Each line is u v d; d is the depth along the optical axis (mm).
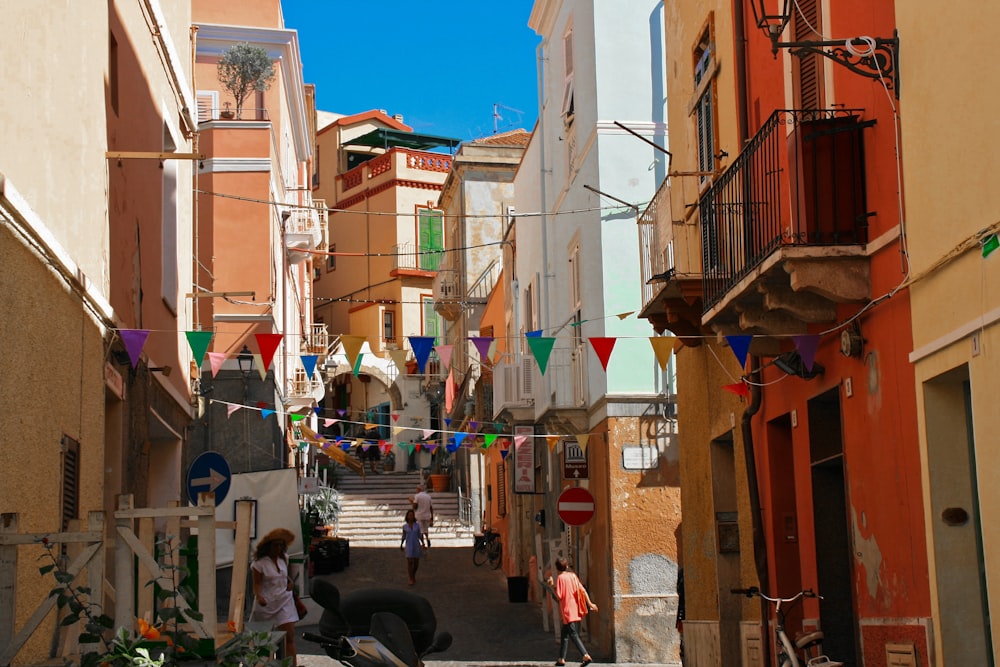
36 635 9039
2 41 8477
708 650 14453
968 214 7410
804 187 9250
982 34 7172
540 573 23141
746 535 13055
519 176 29156
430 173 53062
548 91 25453
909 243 8273
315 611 22422
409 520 29859
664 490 20406
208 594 7812
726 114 13031
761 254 10016
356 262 53719
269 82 29984
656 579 20172
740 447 13070
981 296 7258
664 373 20719
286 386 29500
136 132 14398
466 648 20922
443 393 47969
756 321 10344
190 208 19547
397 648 9836
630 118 21109
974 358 7352
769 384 11805
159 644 7551
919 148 8070
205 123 26781
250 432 25422
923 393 8141
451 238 41438
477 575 30984
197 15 32125
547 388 24062
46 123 9789
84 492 11078
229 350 25719
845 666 10508
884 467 8961
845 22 9508
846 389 9734
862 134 9203
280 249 29531
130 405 13781
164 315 16656
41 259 9430
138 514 7867
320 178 56938
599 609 21094
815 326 10258
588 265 21297
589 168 21516
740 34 12250
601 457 21031
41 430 9406
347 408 55469
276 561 13477
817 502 10695
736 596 14109
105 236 12219
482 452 31312
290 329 32031
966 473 8078
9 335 8492
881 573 9102
